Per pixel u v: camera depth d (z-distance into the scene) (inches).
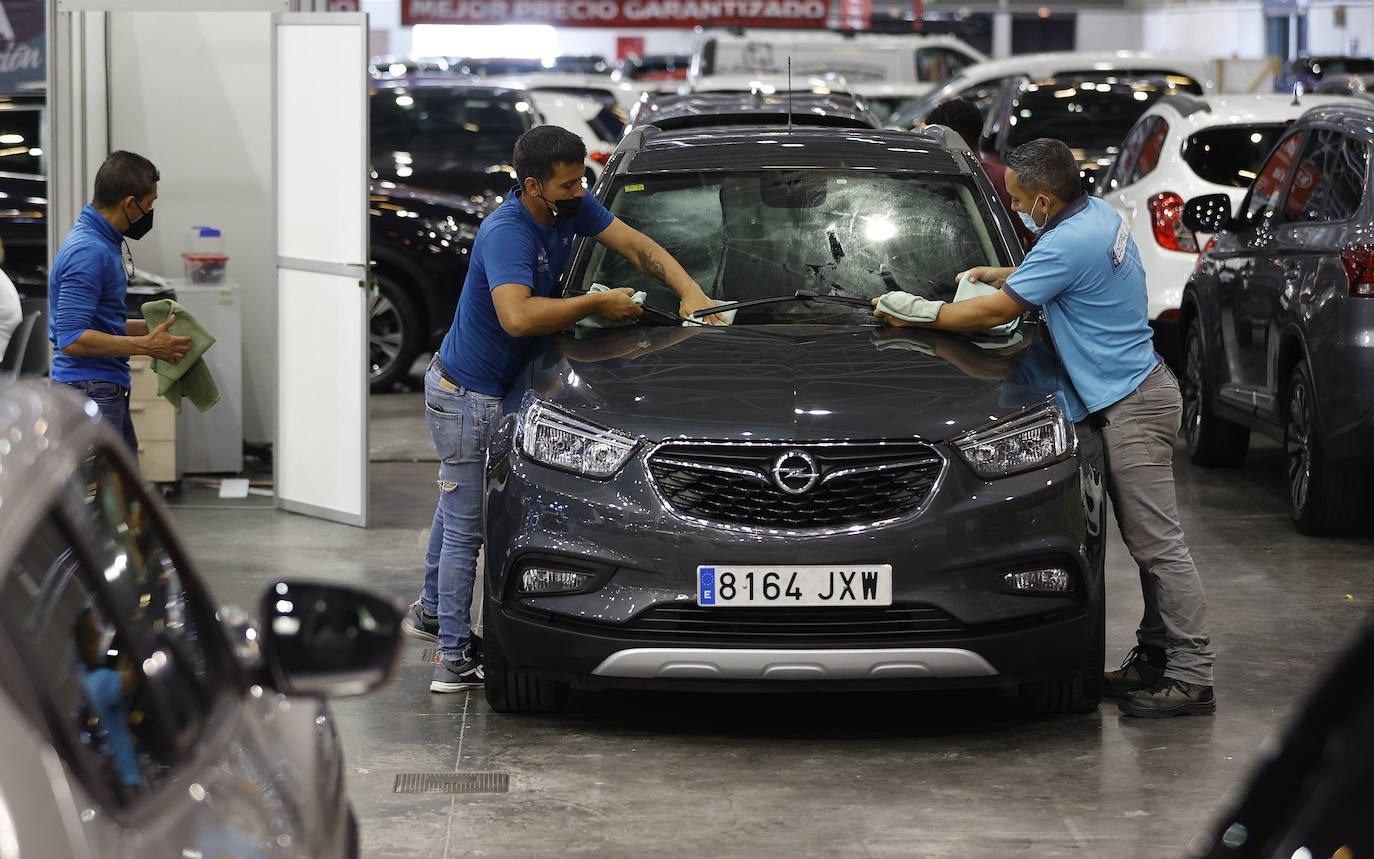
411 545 469.1
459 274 736.3
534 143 319.6
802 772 296.0
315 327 497.0
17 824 86.1
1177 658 327.0
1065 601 301.3
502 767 298.5
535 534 301.3
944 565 293.1
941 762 300.8
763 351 326.6
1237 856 112.7
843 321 344.2
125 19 572.7
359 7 716.0
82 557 112.7
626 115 1039.6
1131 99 891.4
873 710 330.3
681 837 267.3
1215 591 420.5
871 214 364.8
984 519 294.7
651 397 306.5
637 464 297.9
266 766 134.0
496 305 321.7
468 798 283.9
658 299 354.9
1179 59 1059.3
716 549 292.0
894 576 291.6
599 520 297.1
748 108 578.2
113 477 128.8
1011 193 328.5
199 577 148.0
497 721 323.6
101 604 114.2
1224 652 368.5
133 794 107.0
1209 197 518.6
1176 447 629.9
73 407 126.0
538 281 333.7
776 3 1658.5
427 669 356.5
